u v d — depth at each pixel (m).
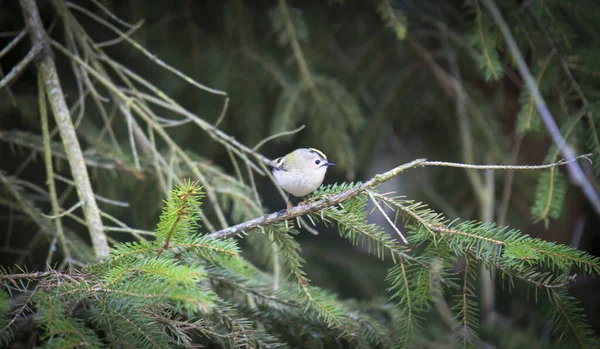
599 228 13.99
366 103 12.95
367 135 12.77
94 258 8.57
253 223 6.17
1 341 5.04
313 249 13.90
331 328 6.90
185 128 12.06
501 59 9.55
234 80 11.84
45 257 10.45
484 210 11.75
